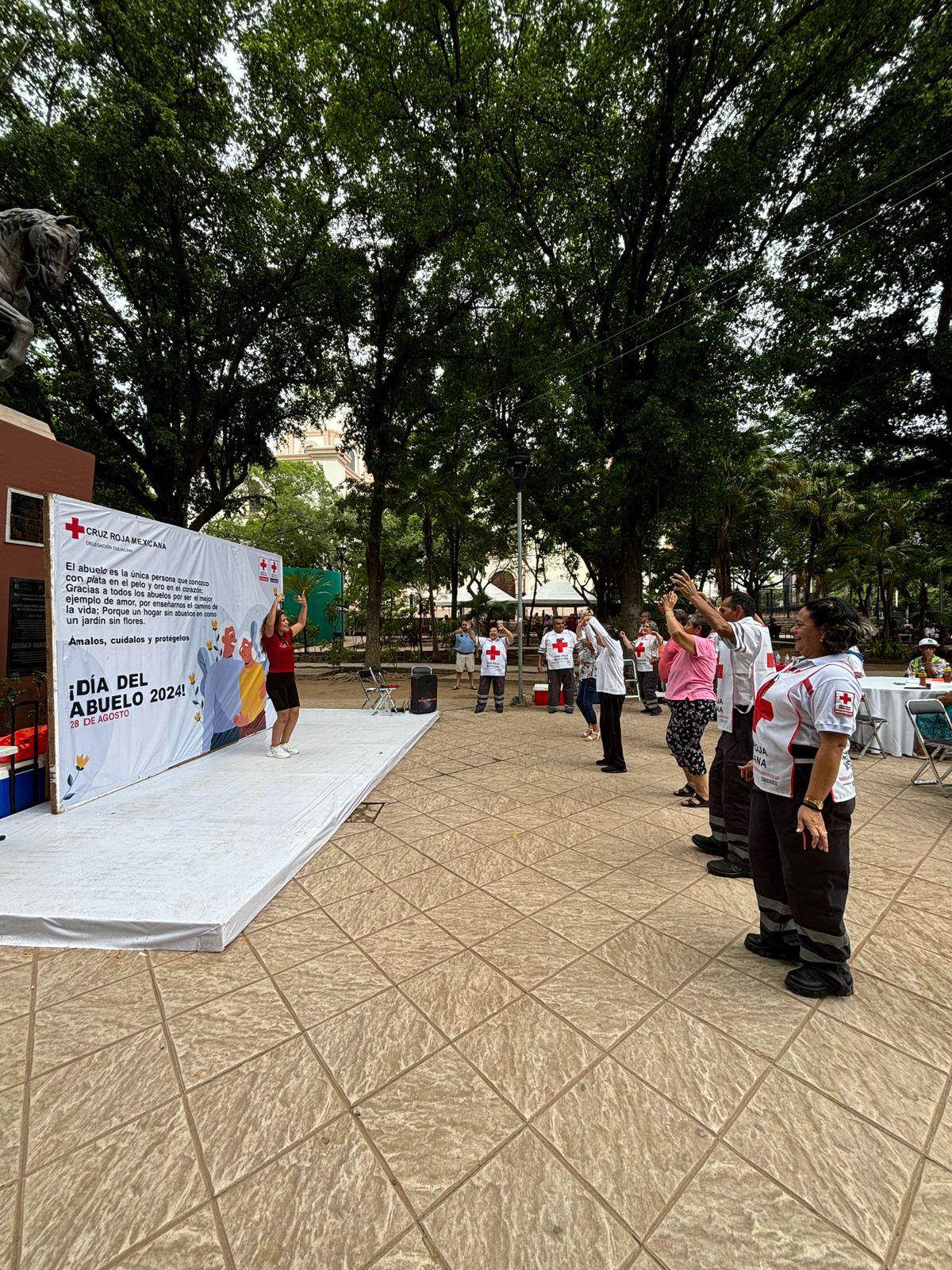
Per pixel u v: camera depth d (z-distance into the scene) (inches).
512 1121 67.6
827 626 90.7
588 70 434.9
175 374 462.0
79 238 257.3
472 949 104.8
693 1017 86.6
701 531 839.7
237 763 233.3
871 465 612.4
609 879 135.4
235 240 445.1
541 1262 51.9
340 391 602.5
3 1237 53.9
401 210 463.2
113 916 106.0
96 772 183.8
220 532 1168.2
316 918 116.0
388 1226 55.2
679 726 191.9
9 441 207.6
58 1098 70.3
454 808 189.9
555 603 1009.5
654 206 486.0
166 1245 53.4
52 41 376.2
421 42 439.2
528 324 566.9
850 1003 90.1
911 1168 61.5
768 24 398.6
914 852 155.4
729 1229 54.9
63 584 170.7
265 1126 66.6
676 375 459.8
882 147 421.1
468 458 627.2
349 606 933.2
